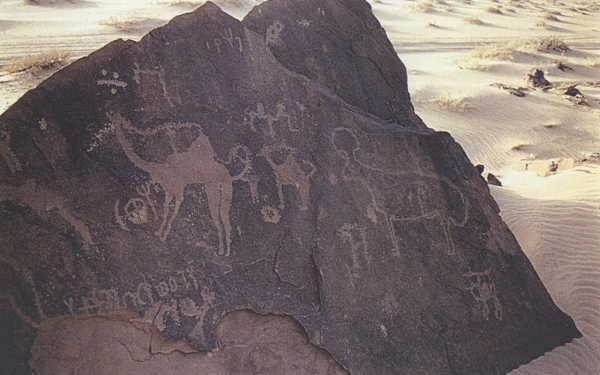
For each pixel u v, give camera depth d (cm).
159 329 365
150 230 371
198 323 374
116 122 369
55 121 352
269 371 384
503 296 467
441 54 1981
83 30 1452
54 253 349
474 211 477
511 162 1101
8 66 1071
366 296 420
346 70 528
